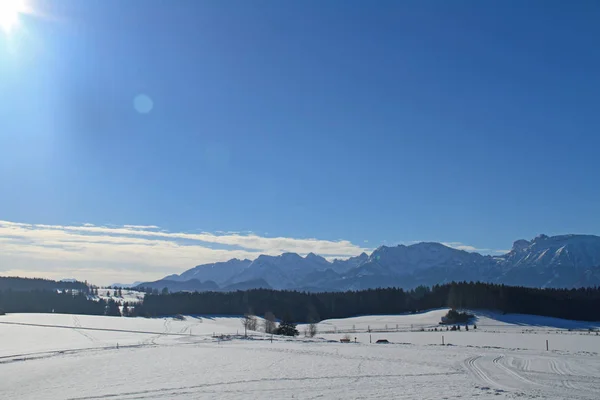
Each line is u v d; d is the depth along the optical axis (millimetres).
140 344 73312
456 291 192500
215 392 33156
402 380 37250
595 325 150750
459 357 51812
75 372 43719
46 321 120375
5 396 33688
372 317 184000
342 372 41594
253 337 91188
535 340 86688
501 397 30203
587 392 31734
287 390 33625
